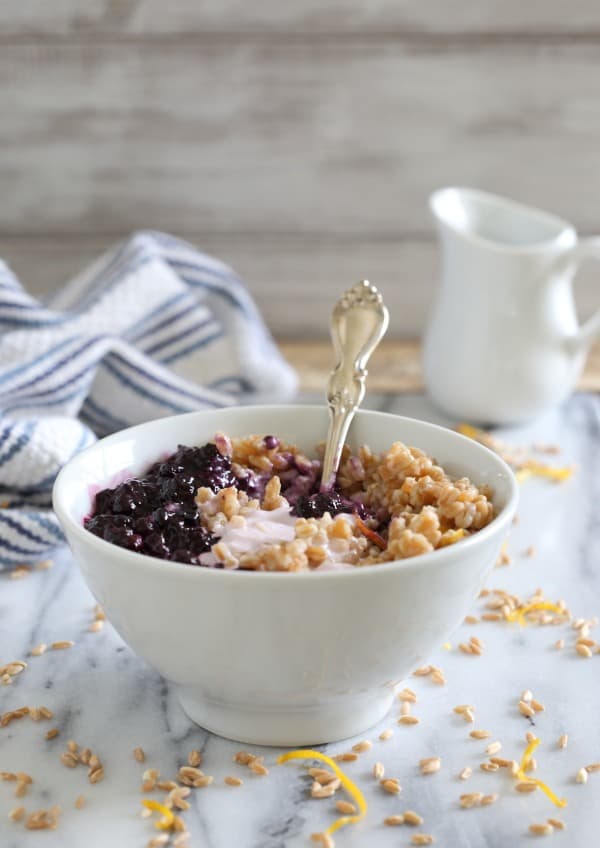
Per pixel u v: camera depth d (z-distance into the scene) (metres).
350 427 0.57
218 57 0.84
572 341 0.74
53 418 0.66
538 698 0.53
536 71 0.85
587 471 0.71
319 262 0.89
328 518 0.51
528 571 0.62
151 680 0.55
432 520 0.50
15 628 0.58
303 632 0.47
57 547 0.62
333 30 0.83
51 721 0.52
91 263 0.85
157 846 0.47
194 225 0.88
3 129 0.85
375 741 0.51
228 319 0.80
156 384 0.73
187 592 0.46
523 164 0.87
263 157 0.86
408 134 0.86
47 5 0.82
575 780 0.49
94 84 0.84
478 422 0.76
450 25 0.83
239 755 0.50
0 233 0.87
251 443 0.56
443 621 0.49
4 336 0.70
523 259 0.71
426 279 0.90
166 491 0.53
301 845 0.47
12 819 0.48
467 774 0.50
